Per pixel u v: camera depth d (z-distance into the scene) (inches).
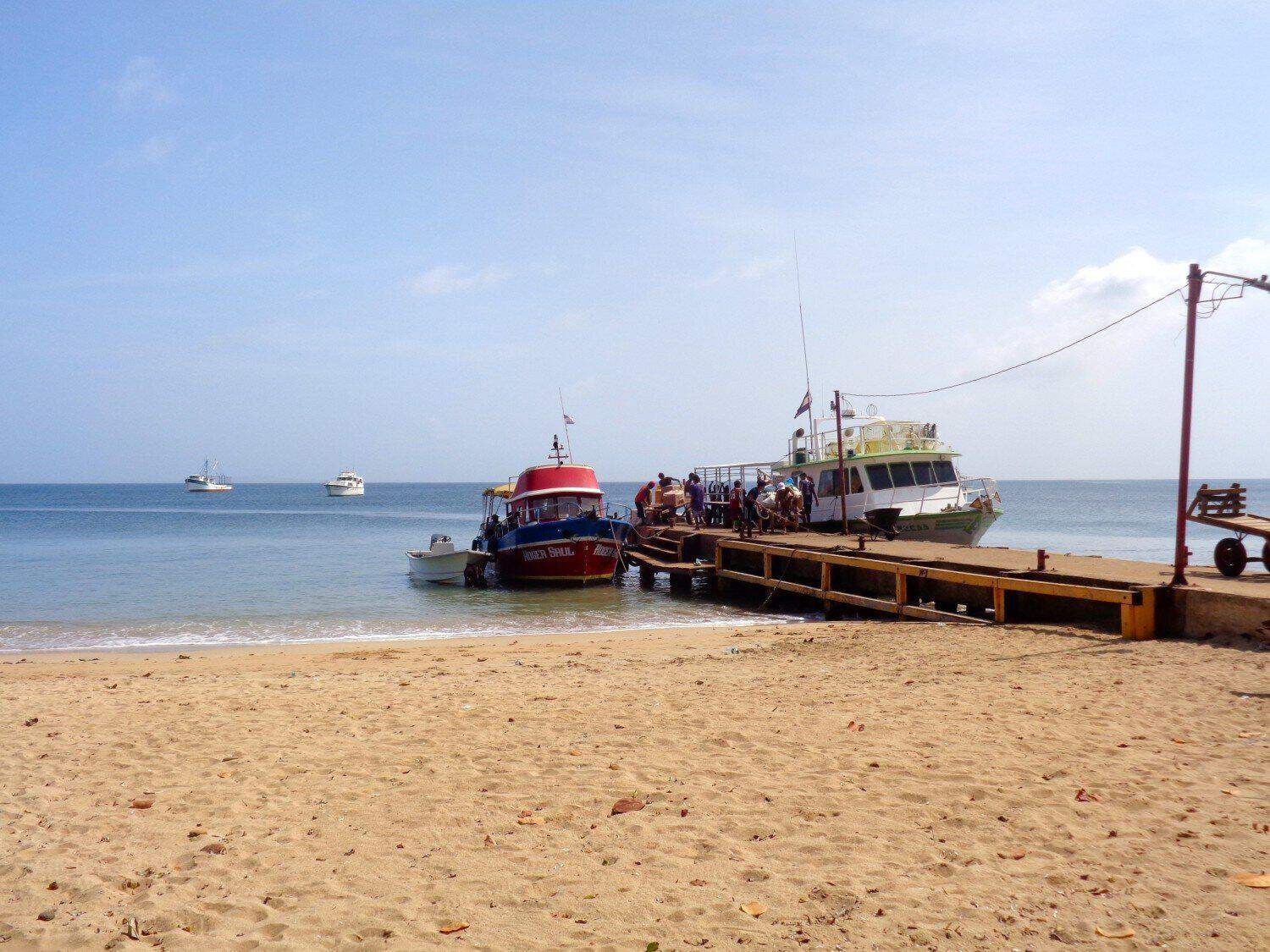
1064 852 178.1
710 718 310.3
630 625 791.7
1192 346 470.0
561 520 1094.4
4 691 422.9
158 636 733.9
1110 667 387.2
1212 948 136.9
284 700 378.3
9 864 189.8
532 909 161.8
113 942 151.5
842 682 382.3
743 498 1063.6
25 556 1600.6
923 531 1046.4
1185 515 474.3
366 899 168.6
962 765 239.9
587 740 286.7
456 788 240.2
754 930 149.3
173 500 6879.9
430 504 5964.6
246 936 153.7
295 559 1547.7
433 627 783.1
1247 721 277.1
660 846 191.6
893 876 169.3
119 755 285.7
